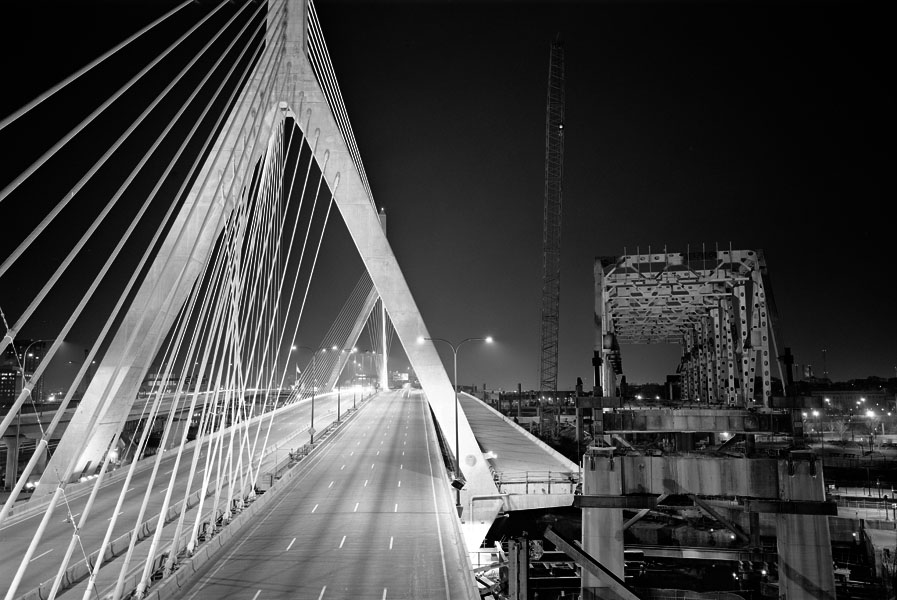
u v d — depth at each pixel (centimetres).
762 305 4297
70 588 2569
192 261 3900
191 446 7438
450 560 3073
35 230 1501
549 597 3794
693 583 4259
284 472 5412
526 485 5119
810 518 3216
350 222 4841
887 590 4409
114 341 3869
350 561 3053
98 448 3944
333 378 17412
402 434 8562
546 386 11769
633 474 3356
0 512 1574
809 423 13088
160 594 2503
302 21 4647
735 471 3300
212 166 3256
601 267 4900
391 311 4881
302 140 4738
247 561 3061
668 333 7662
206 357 3478
